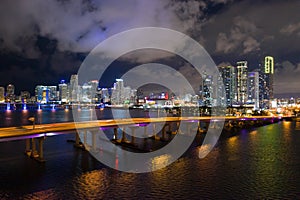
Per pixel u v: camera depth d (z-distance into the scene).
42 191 44.78
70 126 78.75
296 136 114.62
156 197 43.03
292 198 43.03
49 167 58.53
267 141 99.38
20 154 71.12
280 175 54.56
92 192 44.72
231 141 98.69
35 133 63.12
